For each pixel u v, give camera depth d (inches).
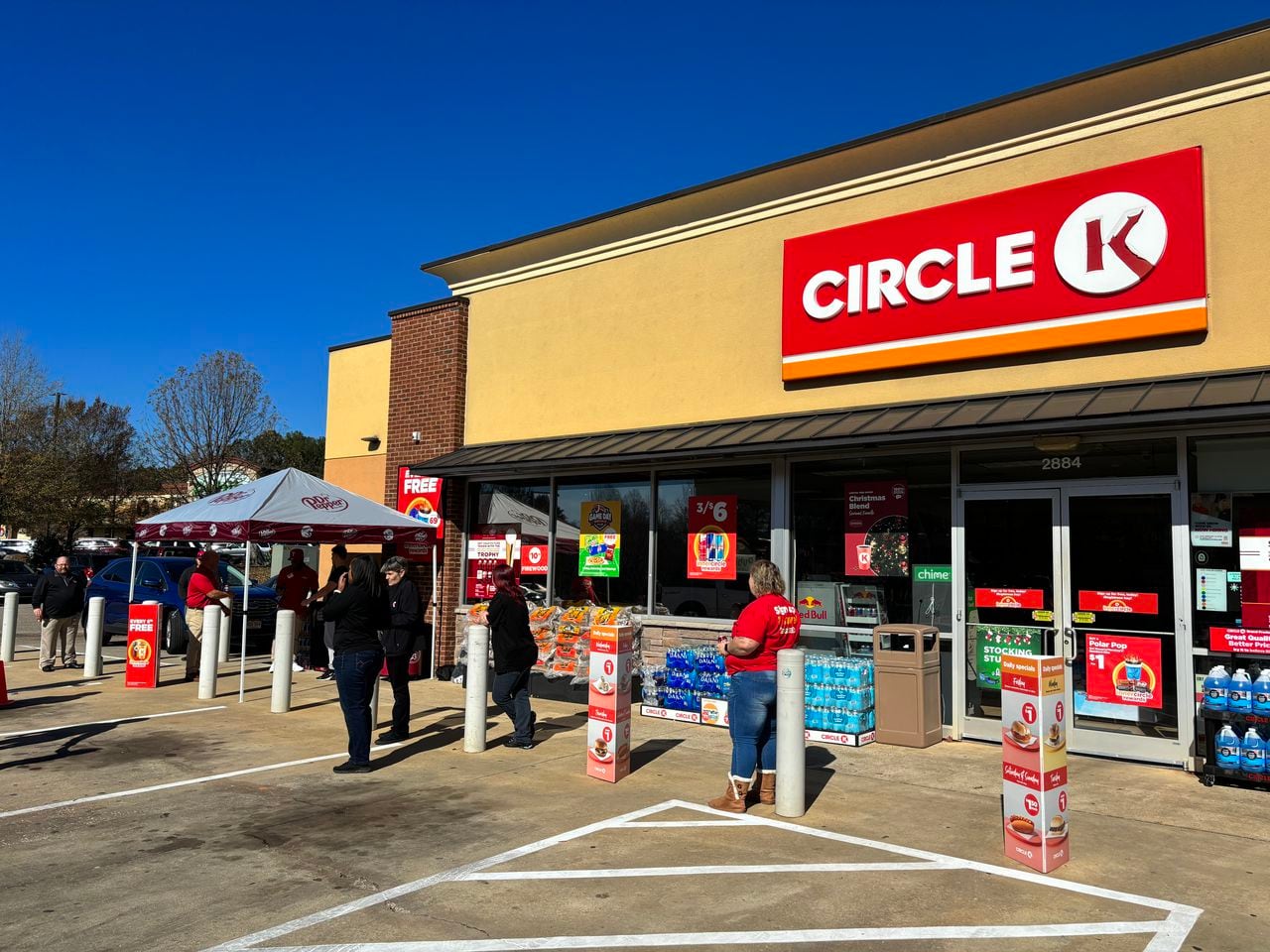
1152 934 173.9
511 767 315.9
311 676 546.0
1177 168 315.9
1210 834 238.4
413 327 587.5
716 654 390.6
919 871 209.3
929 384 373.4
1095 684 329.4
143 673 494.3
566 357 508.7
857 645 386.0
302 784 290.2
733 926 177.8
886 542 383.2
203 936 173.2
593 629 305.7
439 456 551.5
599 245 498.0
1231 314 304.7
